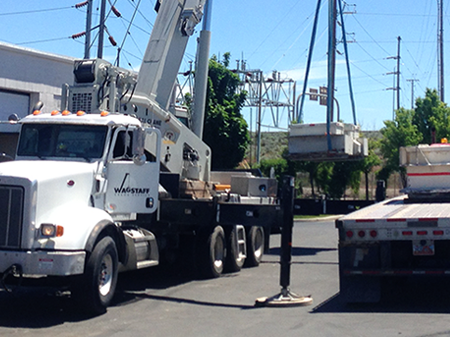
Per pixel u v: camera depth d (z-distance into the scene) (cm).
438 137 3259
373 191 4203
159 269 1305
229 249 1320
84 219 842
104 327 789
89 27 2038
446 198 1120
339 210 1622
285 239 955
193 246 1224
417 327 754
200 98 1479
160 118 1291
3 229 805
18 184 805
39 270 785
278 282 1186
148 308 923
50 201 833
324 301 967
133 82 1197
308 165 3225
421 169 1134
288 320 823
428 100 3338
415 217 864
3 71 1877
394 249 915
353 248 896
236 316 861
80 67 1133
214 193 1353
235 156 2545
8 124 1007
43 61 2006
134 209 996
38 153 972
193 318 848
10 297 996
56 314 866
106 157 959
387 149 3353
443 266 898
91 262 833
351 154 1678
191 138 1384
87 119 971
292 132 1692
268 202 1552
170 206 1099
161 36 1323
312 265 1406
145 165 1013
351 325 780
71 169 884
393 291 1029
